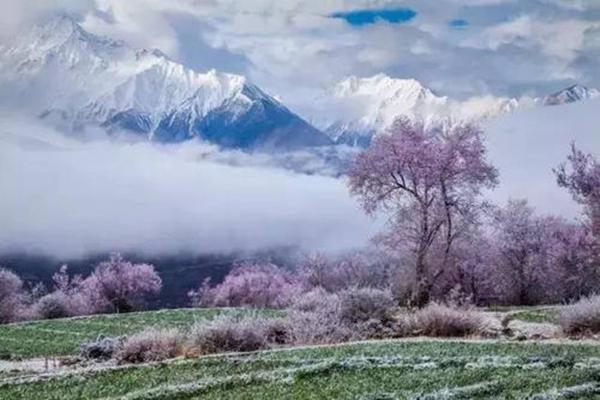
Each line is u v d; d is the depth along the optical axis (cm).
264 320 4706
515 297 8169
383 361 3183
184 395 2795
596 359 2969
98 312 12031
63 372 3569
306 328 4528
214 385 2891
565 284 8100
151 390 2858
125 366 3572
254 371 3177
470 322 4528
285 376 2986
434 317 4541
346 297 4972
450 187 7062
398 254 7538
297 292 9644
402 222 7262
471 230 7300
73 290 12788
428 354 3375
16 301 10594
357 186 7219
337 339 4547
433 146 7019
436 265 7425
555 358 3002
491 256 7988
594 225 7344
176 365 3475
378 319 4797
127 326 6769
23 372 4031
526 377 2662
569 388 2441
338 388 2692
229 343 4303
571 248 7988
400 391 2570
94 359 4456
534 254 8169
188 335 4459
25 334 6506
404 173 7056
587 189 7331
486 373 2803
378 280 10138
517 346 3547
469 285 7694
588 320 4266
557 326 4584
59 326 7025
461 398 2423
